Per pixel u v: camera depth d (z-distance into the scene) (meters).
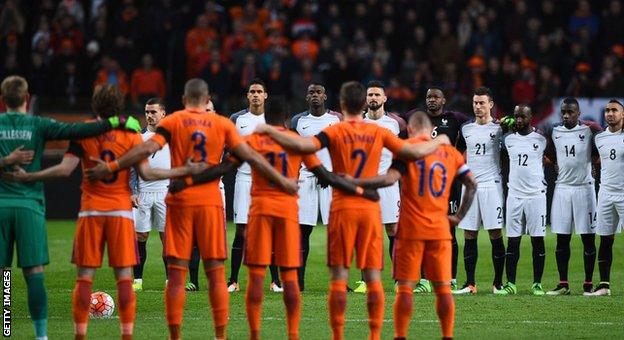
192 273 41.66
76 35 74.19
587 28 72.75
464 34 74.06
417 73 69.19
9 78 29.56
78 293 29.30
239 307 37.75
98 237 29.41
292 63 69.94
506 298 39.62
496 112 67.88
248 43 71.06
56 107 70.75
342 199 29.69
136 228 41.94
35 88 71.62
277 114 30.86
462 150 42.31
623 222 40.78
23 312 36.75
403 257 29.48
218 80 69.19
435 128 42.03
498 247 41.50
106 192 29.44
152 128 41.59
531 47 71.88
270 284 42.72
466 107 66.81
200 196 29.77
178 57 72.19
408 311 29.36
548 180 62.41
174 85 72.25
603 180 41.16
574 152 41.31
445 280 29.48
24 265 29.25
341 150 29.81
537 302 38.59
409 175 29.53
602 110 66.06
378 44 71.88
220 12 75.88
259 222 30.00
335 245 29.69
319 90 41.62
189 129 29.92
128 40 73.31
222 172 29.89
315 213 41.53
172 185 29.84
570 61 70.25
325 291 42.00
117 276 29.64
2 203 29.00
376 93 41.22
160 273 47.16
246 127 41.59
